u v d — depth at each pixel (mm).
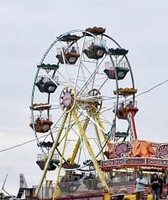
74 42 80250
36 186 77812
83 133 74938
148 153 65000
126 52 77438
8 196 79562
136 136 74312
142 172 64875
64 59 79625
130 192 62688
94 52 77000
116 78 76375
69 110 76062
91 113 76938
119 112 75938
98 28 78688
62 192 73125
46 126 79250
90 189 70062
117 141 72688
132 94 76562
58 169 74062
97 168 70000
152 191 55656
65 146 75188
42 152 78812
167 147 65062
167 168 64375
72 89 76500
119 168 66000
